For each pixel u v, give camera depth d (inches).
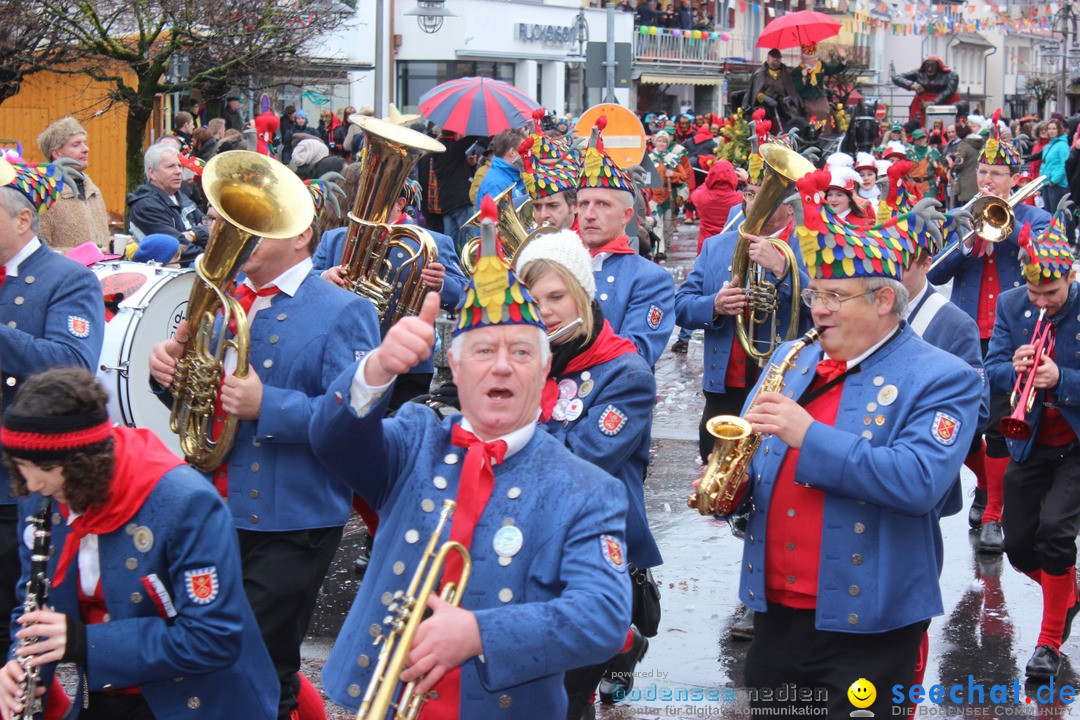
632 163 505.0
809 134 823.1
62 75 670.5
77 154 360.2
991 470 300.2
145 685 137.7
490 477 124.6
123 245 368.2
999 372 253.0
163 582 133.7
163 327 287.1
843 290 159.3
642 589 192.7
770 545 164.4
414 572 124.0
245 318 176.2
